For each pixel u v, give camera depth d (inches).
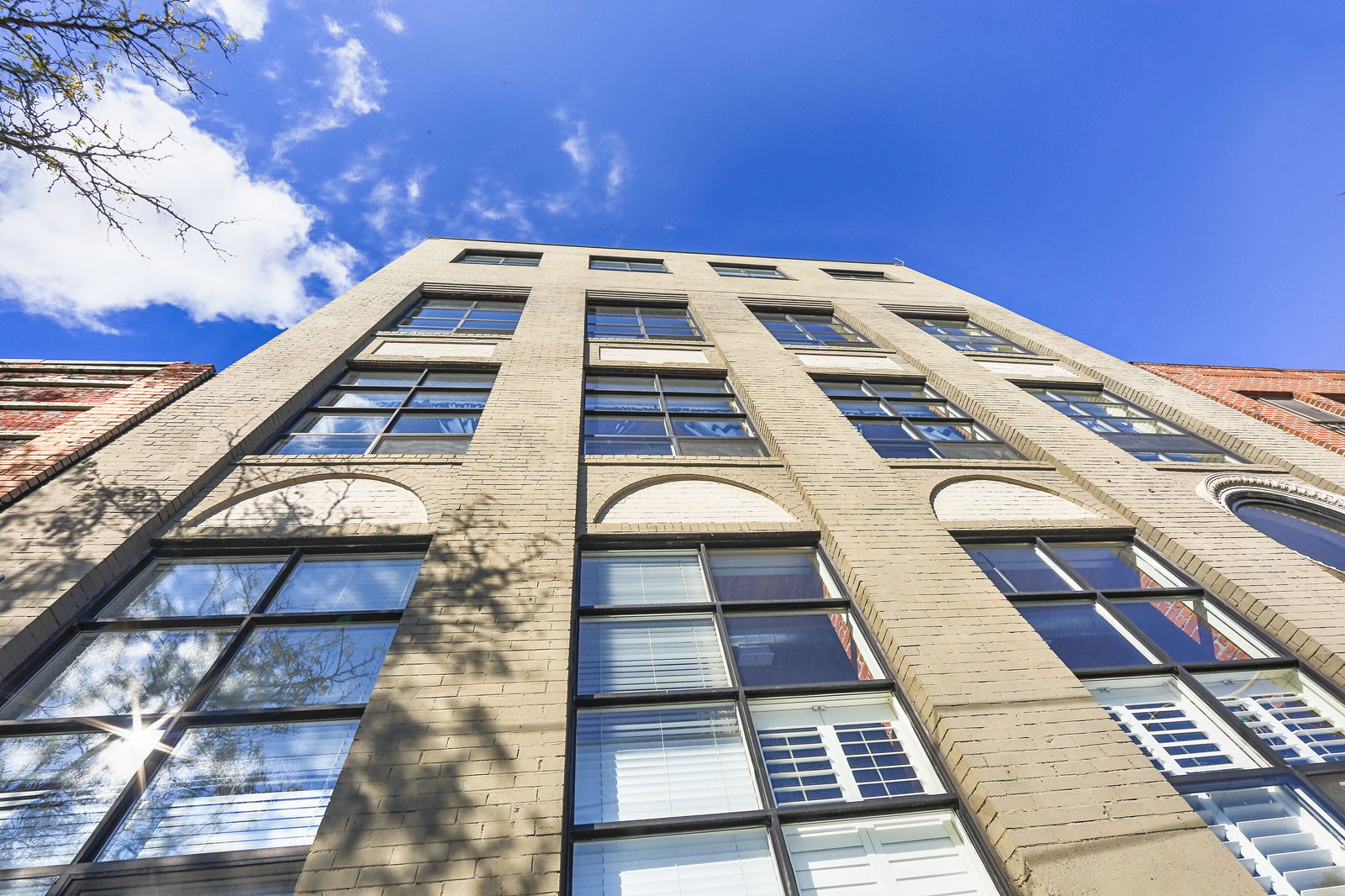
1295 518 305.1
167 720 151.9
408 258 583.2
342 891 112.6
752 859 138.5
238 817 135.4
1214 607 226.5
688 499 261.9
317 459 257.0
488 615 177.3
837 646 198.5
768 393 354.6
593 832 135.5
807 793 153.3
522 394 318.0
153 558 202.7
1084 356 492.1
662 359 418.6
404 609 191.6
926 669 173.2
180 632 176.7
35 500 206.2
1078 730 158.9
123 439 247.4
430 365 362.6
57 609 170.4
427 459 262.5
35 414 295.7
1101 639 212.7
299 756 147.6
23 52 209.9
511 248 687.7
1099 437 341.1
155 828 131.5
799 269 732.7
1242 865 134.1
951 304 611.8
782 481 276.7
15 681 155.6
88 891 119.4
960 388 394.3
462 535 209.0
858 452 294.8
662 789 150.3
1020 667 176.4
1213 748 173.5
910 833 145.3
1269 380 510.0
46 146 217.8
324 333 377.7
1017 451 337.4
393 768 134.3
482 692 153.9
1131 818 137.8
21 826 130.3
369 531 217.8
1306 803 156.2
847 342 502.0
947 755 155.7
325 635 180.2
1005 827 135.1
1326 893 139.2
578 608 197.8
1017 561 249.6
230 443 255.0
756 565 232.7
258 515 225.6
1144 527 261.1
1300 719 186.4
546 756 140.3
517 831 125.3
